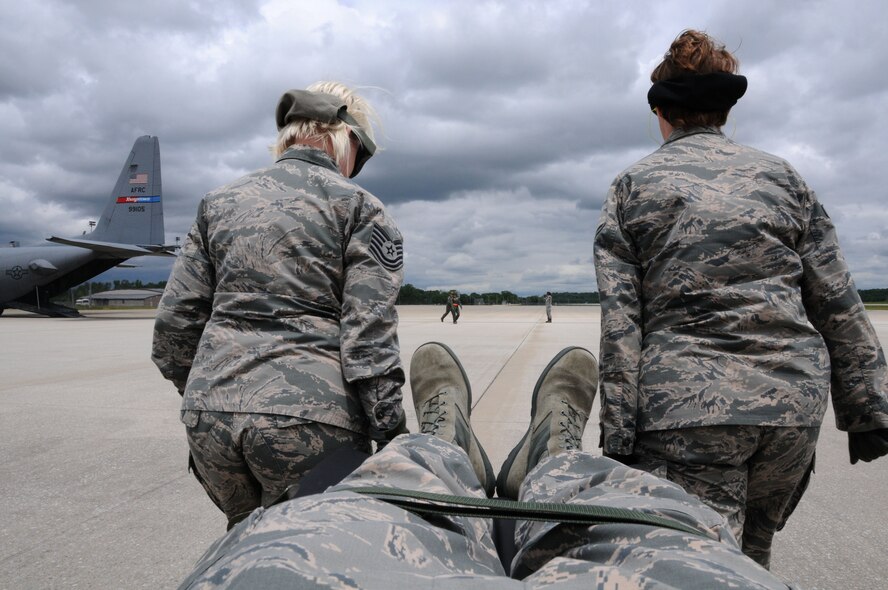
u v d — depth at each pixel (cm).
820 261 154
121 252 3028
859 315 150
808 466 152
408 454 84
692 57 165
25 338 1562
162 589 207
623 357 152
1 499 302
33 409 542
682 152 162
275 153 185
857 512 286
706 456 142
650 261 157
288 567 44
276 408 146
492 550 71
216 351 155
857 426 152
